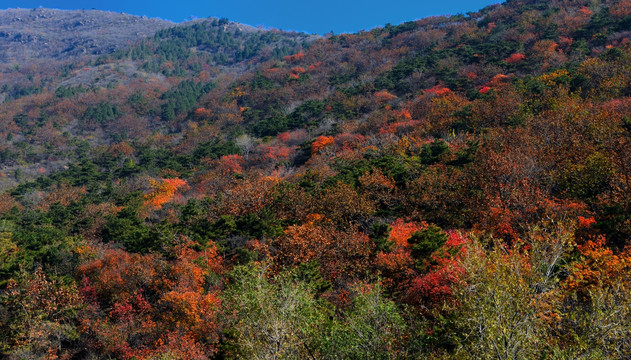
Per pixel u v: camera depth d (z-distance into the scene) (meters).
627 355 9.64
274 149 70.69
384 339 12.29
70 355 23.94
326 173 44.88
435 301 17.72
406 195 33.59
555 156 30.67
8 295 25.55
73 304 25.86
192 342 21.08
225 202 38.28
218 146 76.94
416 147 46.50
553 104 44.66
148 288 27.41
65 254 33.44
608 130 32.06
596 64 53.19
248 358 12.19
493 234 23.58
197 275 25.75
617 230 19.98
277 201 36.19
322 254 25.22
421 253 21.39
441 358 11.73
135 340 23.81
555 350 9.50
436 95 70.75
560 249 10.59
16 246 35.28
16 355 22.97
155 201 51.84
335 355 12.51
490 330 9.03
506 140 36.69
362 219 31.95
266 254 26.14
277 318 12.07
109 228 41.75
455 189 31.80
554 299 10.20
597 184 27.45
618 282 10.99
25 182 77.44
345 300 20.16
